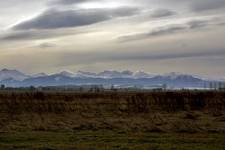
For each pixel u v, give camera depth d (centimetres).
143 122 4559
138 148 2684
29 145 2852
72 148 2700
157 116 5516
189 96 7844
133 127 4016
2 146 2812
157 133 3509
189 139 3098
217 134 3419
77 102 7519
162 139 3105
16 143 2992
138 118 5231
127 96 8431
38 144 2906
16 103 7062
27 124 4434
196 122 4547
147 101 7612
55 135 3422
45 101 7425
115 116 5659
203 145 2828
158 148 2689
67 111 6438
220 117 5184
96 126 4125
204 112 6209
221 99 7706
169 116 5559
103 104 7350
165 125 4169
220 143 2920
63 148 2700
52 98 7962
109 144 2872
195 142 2967
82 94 9200
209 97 7825
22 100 7419
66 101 7619
